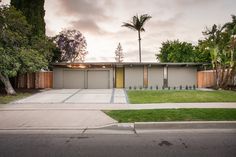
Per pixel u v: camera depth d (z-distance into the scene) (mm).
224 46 25328
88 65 28094
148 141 6965
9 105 14211
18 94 20812
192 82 29422
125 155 5727
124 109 12305
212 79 29547
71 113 11398
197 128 8680
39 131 8359
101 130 8484
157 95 19297
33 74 28578
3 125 9102
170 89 26156
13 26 21219
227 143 6691
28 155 5777
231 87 25891
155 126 8812
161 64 28219
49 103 15141
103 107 13195
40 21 27234
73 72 28641
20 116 10766
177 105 13562
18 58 20641
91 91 23688
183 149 6160
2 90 23797
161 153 5852
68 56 46156
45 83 28672
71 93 21641
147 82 29219
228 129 8461
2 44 19922
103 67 28562
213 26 25578
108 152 5965
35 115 10977
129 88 27625
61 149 6246
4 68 19516
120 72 29438
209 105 13477
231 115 10148
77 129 8617
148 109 12031
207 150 6062
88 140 7145
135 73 29234
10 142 6953
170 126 8820
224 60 25781
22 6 26781
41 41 23828
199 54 40250
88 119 10000
